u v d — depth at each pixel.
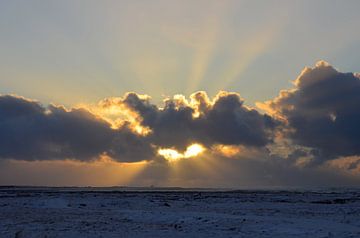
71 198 78.44
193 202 68.25
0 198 76.25
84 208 53.59
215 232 30.92
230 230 32.00
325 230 30.98
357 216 43.16
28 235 29.03
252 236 28.92
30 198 76.31
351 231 30.69
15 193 112.38
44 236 28.70
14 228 32.59
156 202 67.19
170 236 29.16
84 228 32.97
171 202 67.81
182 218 39.81
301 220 37.97
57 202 59.41
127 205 59.75
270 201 71.62
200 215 42.31
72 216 42.44
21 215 43.12
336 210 51.25
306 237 28.20
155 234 30.03
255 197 91.31
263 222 36.31
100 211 48.66
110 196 93.00
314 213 46.66
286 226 33.22
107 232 30.88
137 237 28.72
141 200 73.12
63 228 32.84
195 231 31.55
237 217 40.69
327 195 109.38
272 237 28.38
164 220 38.88
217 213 45.41
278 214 45.03
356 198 87.25
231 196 98.75
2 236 28.44
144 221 38.28
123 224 35.75
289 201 71.62
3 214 44.16
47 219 39.28
